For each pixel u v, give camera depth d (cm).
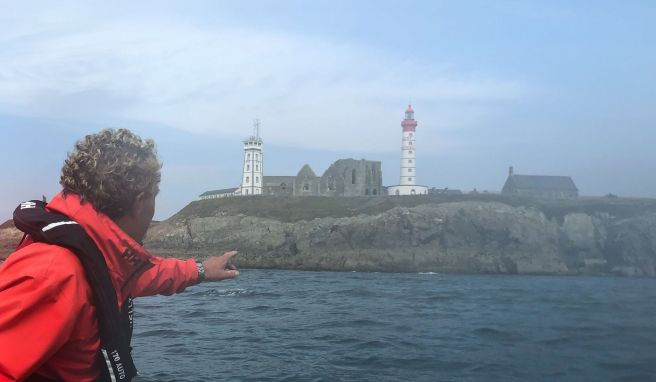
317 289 2594
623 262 3278
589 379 557
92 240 204
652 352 661
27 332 184
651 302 1150
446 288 2645
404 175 10838
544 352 709
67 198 217
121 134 235
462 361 759
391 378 707
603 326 849
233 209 8262
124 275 222
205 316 1429
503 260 5878
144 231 244
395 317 1366
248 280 3547
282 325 1248
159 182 243
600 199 5534
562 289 1980
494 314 1228
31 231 199
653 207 3375
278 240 7400
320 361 842
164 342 1026
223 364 830
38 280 184
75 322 191
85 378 204
